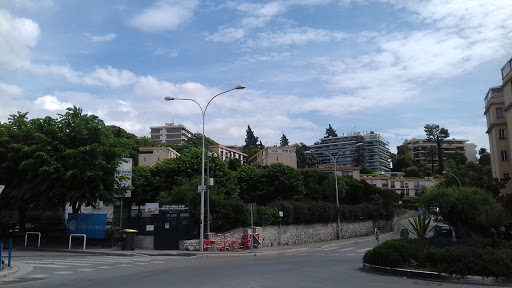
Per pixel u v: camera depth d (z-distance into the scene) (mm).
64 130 27188
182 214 26031
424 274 12297
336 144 175625
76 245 26969
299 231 36812
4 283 11281
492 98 48688
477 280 11359
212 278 12156
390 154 176875
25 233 29156
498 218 16797
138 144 114625
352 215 48375
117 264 16750
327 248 31656
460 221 18109
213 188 32125
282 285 10773
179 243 25266
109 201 28391
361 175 114312
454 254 12484
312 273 13594
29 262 17250
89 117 28703
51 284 11008
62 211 34938
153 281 11500
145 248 25500
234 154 144375
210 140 137250
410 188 108625
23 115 30312
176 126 159500
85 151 26172
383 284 11109
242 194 51125
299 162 121750
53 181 26062
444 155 138125
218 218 28703
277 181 49000
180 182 39344
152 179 44219
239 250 26578
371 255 14641
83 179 26109
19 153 26688
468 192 18094
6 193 28234
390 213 60375
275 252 25938
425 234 16750
